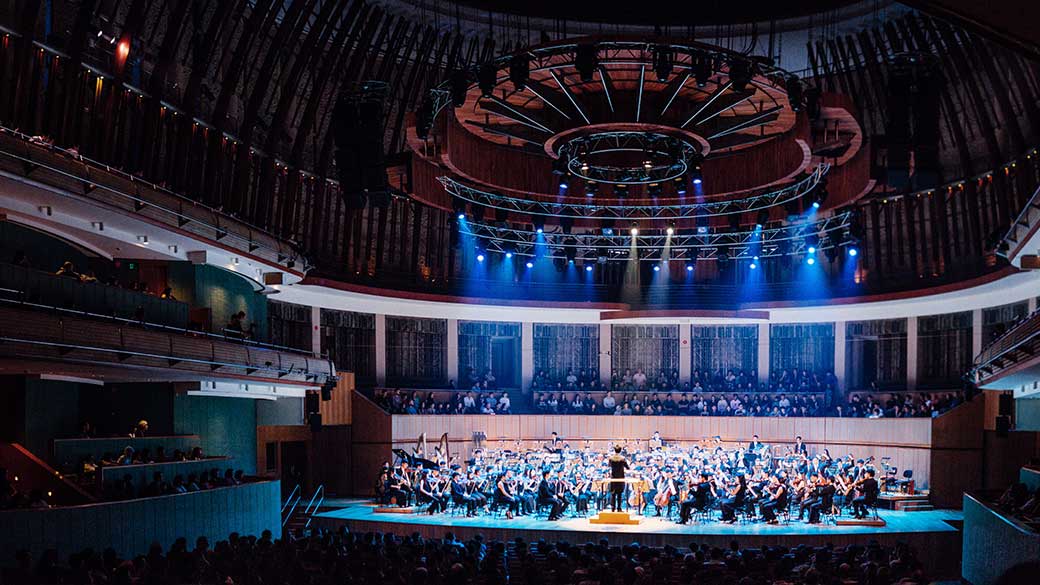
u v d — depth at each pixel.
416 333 44.03
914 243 39.19
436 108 22.92
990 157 34.03
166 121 27.81
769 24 33.59
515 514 32.44
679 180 26.36
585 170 26.58
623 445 42.06
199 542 18.88
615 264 45.16
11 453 20.92
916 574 16.30
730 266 45.44
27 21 21.56
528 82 22.47
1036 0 7.66
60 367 21.50
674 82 22.22
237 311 32.34
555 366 46.62
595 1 31.19
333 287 37.59
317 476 39.75
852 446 39.84
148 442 26.19
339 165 22.19
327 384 34.59
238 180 31.00
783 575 17.81
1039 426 32.75
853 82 36.62
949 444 36.78
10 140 17.84
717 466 33.62
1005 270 32.47
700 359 46.53
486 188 29.61
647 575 15.48
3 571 15.02
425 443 37.75
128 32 25.03
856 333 43.66
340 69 34.59
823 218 35.81
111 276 26.22
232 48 31.61
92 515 18.97
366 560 16.98
